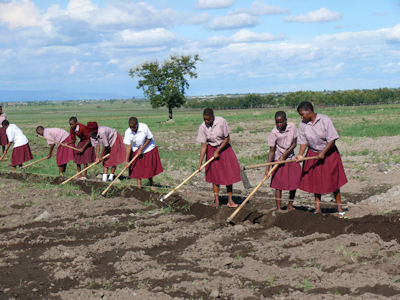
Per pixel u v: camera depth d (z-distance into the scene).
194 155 18.67
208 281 4.70
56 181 11.30
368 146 17.86
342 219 6.53
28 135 29.84
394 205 8.12
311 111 7.04
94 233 6.83
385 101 159.38
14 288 4.71
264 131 31.75
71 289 4.62
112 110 188.00
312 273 4.78
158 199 8.95
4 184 10.84
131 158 9.88
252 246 5.93
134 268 5.20
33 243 6.29
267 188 10.70
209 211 7.78
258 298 4.29
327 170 7.09
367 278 4.54
